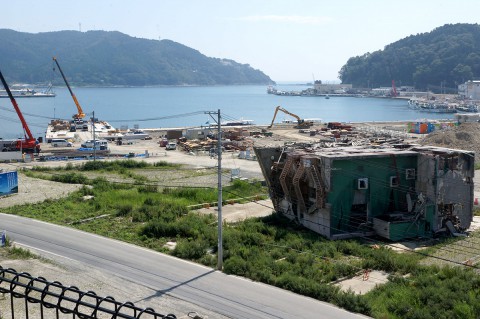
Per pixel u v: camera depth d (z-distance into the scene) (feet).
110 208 145.18
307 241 113.70
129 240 114.11
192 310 74.33
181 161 256.73
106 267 94.27
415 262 97.55
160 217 132.46
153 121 630.33
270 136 364.99
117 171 223.71
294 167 129.08
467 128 278.46
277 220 134.31
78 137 362.74
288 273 90.33
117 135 372.79
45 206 147.33
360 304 76.07
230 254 101.09
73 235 116.67
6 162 254.27
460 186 126.72
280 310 75.10
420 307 75.31
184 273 92.07
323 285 82.99
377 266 97.96
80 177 192.34
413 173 127.13
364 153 126.52
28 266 91.91
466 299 76.43
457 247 113.29
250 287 85.20
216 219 134.82
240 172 218.18
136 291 82.07
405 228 119.96
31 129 520.42
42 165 241.35
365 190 123.65
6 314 65.21
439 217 124.88
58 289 79.05
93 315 33.76
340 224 122.31
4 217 133.59
